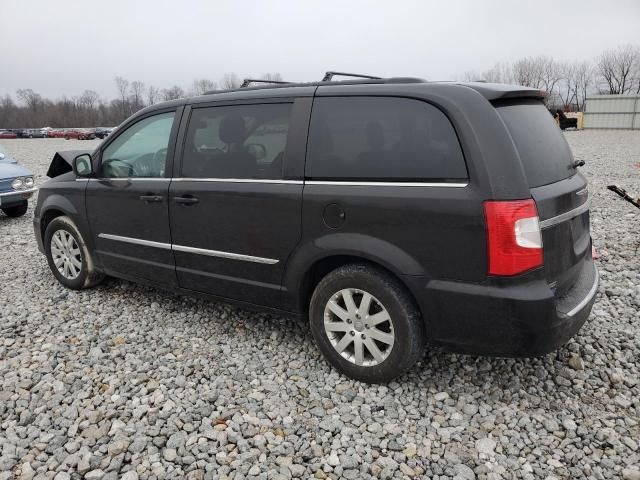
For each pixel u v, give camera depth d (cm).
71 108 10194
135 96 10188
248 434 280
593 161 1620
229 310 441
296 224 325
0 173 838
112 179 434
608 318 406
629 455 261
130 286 504
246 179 347
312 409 302
